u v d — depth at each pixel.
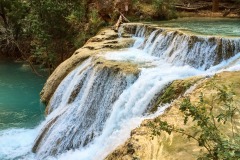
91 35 18.84
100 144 9.57
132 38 15.57
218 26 16.09
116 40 15.25
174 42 12.26
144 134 6.21
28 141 11.90
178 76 10.14
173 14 20.81
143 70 10.70
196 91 7.62
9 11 24.02
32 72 21.62
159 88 9.16
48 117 12.66
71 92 12.38
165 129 4.72
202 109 4.27
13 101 16.14
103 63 11.70
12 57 25.33
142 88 9.77
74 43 19.33
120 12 19.50
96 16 19.22
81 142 10.46
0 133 12.41
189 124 6.22
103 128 10.30
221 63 10.77
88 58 13.54
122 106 9.98
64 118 11.53
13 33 24.45
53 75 14.97
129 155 5.71
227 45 10.85
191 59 11.33
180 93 8.53
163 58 12.51
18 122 13.52
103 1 20.06
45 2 18.89
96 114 10.87
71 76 13.42
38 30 19.06
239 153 3.52
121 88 10.53
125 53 13.47
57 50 20.12
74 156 9.84
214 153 3.87
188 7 22.86
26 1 23.22
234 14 21.91
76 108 11.61
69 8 19.78
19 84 19.03
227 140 3.83
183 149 5.57
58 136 10.79
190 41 11.50
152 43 13.74
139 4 20.83
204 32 13.40
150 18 20.06
